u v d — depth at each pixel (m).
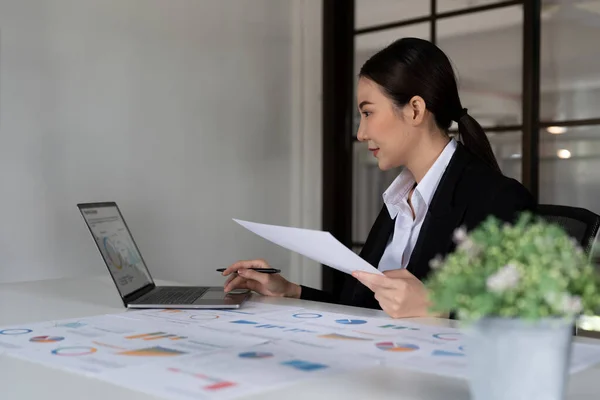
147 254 3.00
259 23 3.44
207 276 3.24
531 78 2.88
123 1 2.90
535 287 0.62
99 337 1.09
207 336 1.10
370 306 1.71
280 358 0.94
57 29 2.69
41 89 2.65
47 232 2.67
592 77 2.71
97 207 1.64
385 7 3.43
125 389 0.79
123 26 2.90
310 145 3.61
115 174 2.88
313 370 0.87
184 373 0.85
